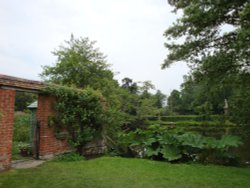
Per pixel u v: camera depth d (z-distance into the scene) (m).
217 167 6.68
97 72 15.50
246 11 6.25
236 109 9.21
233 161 7.48
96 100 8.86
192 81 9.29
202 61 8.80
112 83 15.29
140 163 6.92
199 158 7.69
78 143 8.28
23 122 9.96
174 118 28.38
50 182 4.88
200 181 5.16
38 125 7.39
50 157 7.51
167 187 4.71
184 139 7.86
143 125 16.78
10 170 5.83
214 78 8.57
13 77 6.16
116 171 5.92
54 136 7.73
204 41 8.86
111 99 13.77
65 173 5.62
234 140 7.49
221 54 8.35
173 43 9.36
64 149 8.05
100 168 6.23
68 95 7.99
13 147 7.43
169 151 7.72
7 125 6.02
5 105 5.98
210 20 8.02
